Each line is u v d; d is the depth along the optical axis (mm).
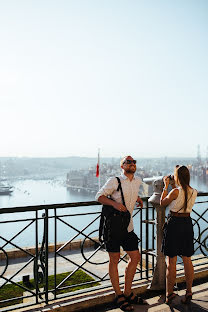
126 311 2996
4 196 169750
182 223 3148
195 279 3844
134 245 3043
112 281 3072
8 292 4676
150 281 3592
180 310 3020
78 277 5371
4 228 53000
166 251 3154
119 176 3047
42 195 173250
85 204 3246
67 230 43969
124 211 2891
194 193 3186
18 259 6422
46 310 2906
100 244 3412
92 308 3123
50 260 6344
